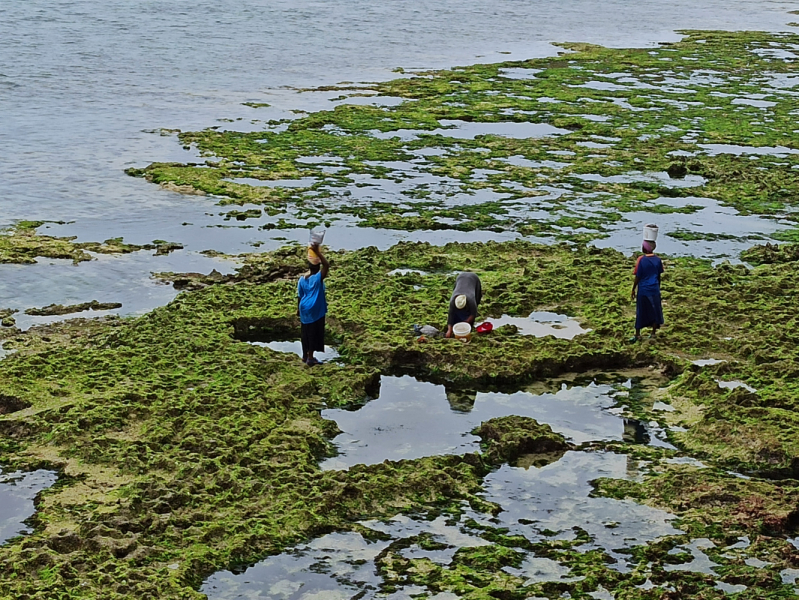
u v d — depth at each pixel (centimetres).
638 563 1233
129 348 1827
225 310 2044
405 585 1188
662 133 3984
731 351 1888
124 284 2266
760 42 7006
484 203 3003
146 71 5266
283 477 1396
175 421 1545
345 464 1482
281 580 1198
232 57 5853
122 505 1314
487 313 2080
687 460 1505
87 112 4194
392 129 3972
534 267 2353
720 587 1186
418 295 2142
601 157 3588
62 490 1366
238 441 1488
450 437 1579
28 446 1485
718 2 11112
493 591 1172
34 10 7494
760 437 1506
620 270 2334
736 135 3966
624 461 1495
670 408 1680
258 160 3441
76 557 1195
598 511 1356
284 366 1772
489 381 1769
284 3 8888
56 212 2814
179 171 3250
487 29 7756
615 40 7156
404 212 2895
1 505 1342
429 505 1369
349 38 6906
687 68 5675
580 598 1162
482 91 4816
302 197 3028
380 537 1291
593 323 2027
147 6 8125
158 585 1152
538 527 1320
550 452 1523
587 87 4994
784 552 1245
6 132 3766
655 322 1914
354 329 1964
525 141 3800
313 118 4103
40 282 2261
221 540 1259
